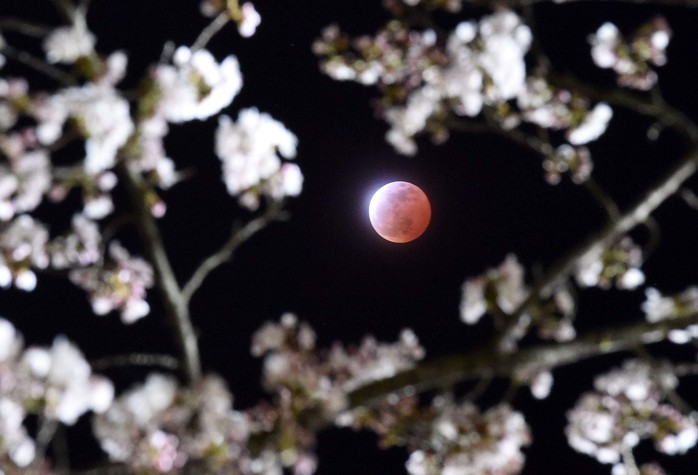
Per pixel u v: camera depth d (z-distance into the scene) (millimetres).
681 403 12195
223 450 9719
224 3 10812
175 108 9727
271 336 12273
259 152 10797
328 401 10320
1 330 8625
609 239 10727
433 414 12445
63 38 9211
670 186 10953
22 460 9008
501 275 11828
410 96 13227
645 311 13422
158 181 10305
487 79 12125
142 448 9352
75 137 9469
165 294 10117
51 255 11844
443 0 13477
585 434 14031
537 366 11312
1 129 9523
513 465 12242
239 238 10664
